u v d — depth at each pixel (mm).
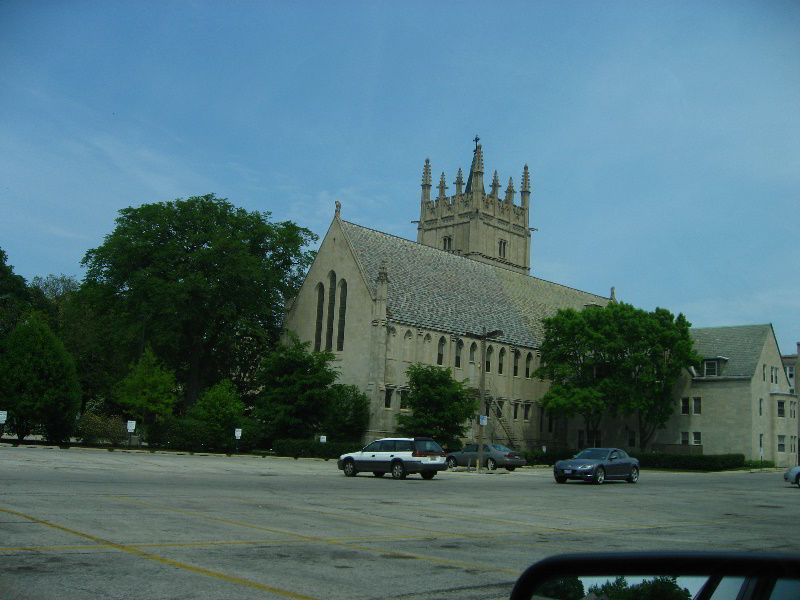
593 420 78000
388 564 12734
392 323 66688
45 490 21328
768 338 78688
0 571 10703
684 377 78188
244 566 11883
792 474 43062
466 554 14219
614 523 20969
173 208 66812
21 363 52844
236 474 35156
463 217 117062
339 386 64125
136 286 63375
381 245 74750
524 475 47438
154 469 34969
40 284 93562
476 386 73250
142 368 59375
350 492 27344
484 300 81062
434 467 38500
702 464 66000
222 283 65438
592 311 71875
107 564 11484
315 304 71375
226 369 75500
